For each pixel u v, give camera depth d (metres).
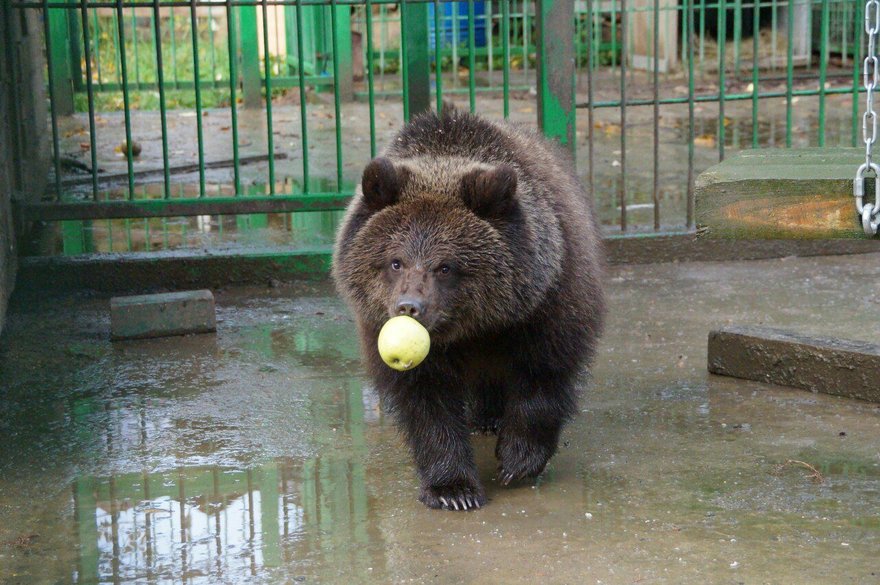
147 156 15.06
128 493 5.46
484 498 5.32
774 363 6.91
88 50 9.32
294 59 20.28
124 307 8.06
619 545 4.79
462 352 5.41
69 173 13.80
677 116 18.03
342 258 5.29
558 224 5.38
